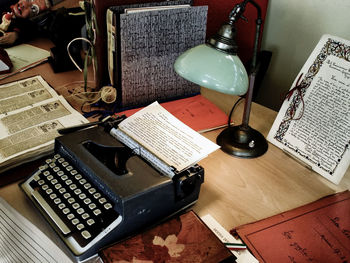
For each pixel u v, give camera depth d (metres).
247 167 1.01
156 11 1.10
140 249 0.69
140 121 0.94
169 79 1.27
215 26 1.55
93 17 1.18
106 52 1.25
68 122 1.09
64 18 1.45
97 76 1.30
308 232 0.79
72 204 0.75
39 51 1.64
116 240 0.72
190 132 0.90
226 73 0.84
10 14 1.73
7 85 1.28
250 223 0.81
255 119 1.23
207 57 0.85
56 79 1.41
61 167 0.85
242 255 0.73
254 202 0.88
